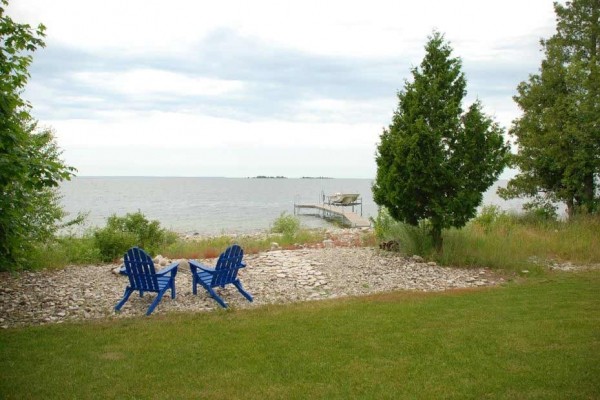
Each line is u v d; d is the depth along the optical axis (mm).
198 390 4938
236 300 8953
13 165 6363
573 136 18219
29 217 10977
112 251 13758
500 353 5852
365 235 17969
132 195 83750
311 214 45625
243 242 17047
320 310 8039
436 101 11969
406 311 7859
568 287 9797
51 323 7484
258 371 5414
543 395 4680
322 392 4855
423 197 12234
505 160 11750
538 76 20750
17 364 5641
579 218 17688
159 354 5961
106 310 8211
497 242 13391
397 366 5500
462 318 7426
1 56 7148
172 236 17719
